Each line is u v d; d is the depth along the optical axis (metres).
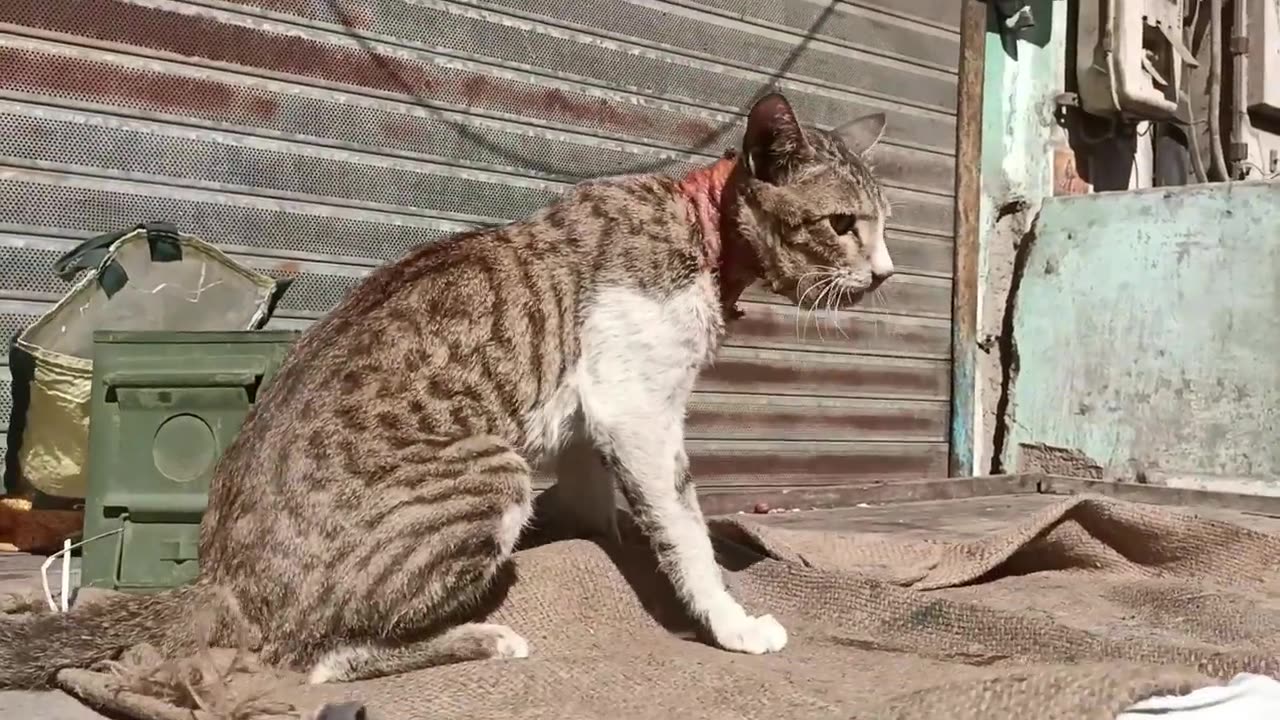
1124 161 2.71
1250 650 0.91
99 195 1.38
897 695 0.78
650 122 1.88
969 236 2.38
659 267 1.03
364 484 0.90
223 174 1.47
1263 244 2.18
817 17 2.10
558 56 1.77
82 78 1.37
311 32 1.53
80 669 0.86
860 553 1.26
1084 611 1.11
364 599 0.89
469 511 0.93
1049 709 0.73
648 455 1.01
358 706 0.77
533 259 1.02
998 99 2.46
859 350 2.19
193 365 1.09
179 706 0.79
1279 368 2.15
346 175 1.57
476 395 0.96
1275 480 2.14
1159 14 2.59
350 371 0.93
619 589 1.09
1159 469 2.28
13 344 1.29
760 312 2.02
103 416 1.10
